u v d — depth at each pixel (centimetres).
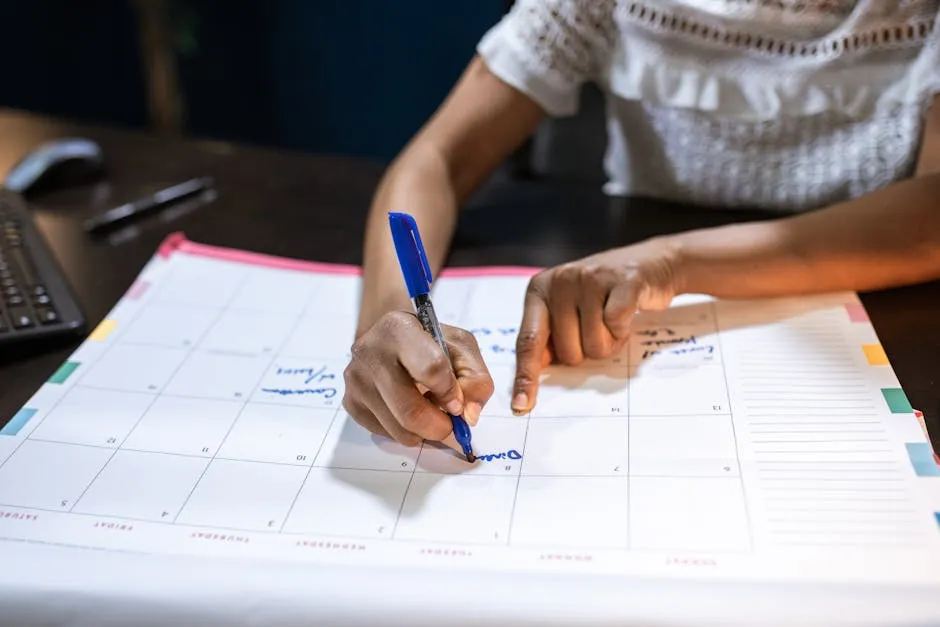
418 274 57
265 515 52
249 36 185
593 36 87
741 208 87
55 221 89
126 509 53
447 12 168
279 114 193
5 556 50
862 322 65
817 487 51
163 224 88
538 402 60
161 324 71
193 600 47
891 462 52
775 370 61
